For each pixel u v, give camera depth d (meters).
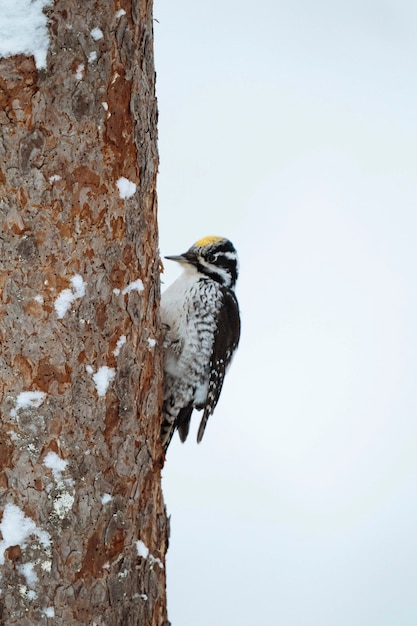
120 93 7.78
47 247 7.44
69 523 7.50
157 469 8.47
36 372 7.43
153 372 8.43
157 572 8.27
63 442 7.50
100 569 7.67
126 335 7.92
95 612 7.63
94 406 7.65
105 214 7.72
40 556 7.41
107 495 7.73
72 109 7.51
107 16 7.66
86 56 7.55
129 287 7.95
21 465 7.39
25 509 7.40
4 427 7.38
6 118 7.35
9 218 7.37
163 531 8.47
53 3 7.45
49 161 7.44
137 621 7.95
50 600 7.42
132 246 7.97
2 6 7.40
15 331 7.39
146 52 8.19
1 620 7.36
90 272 7.64
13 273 7.38
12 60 7.34
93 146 7.61
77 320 7.55
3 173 7.36
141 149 8.06
